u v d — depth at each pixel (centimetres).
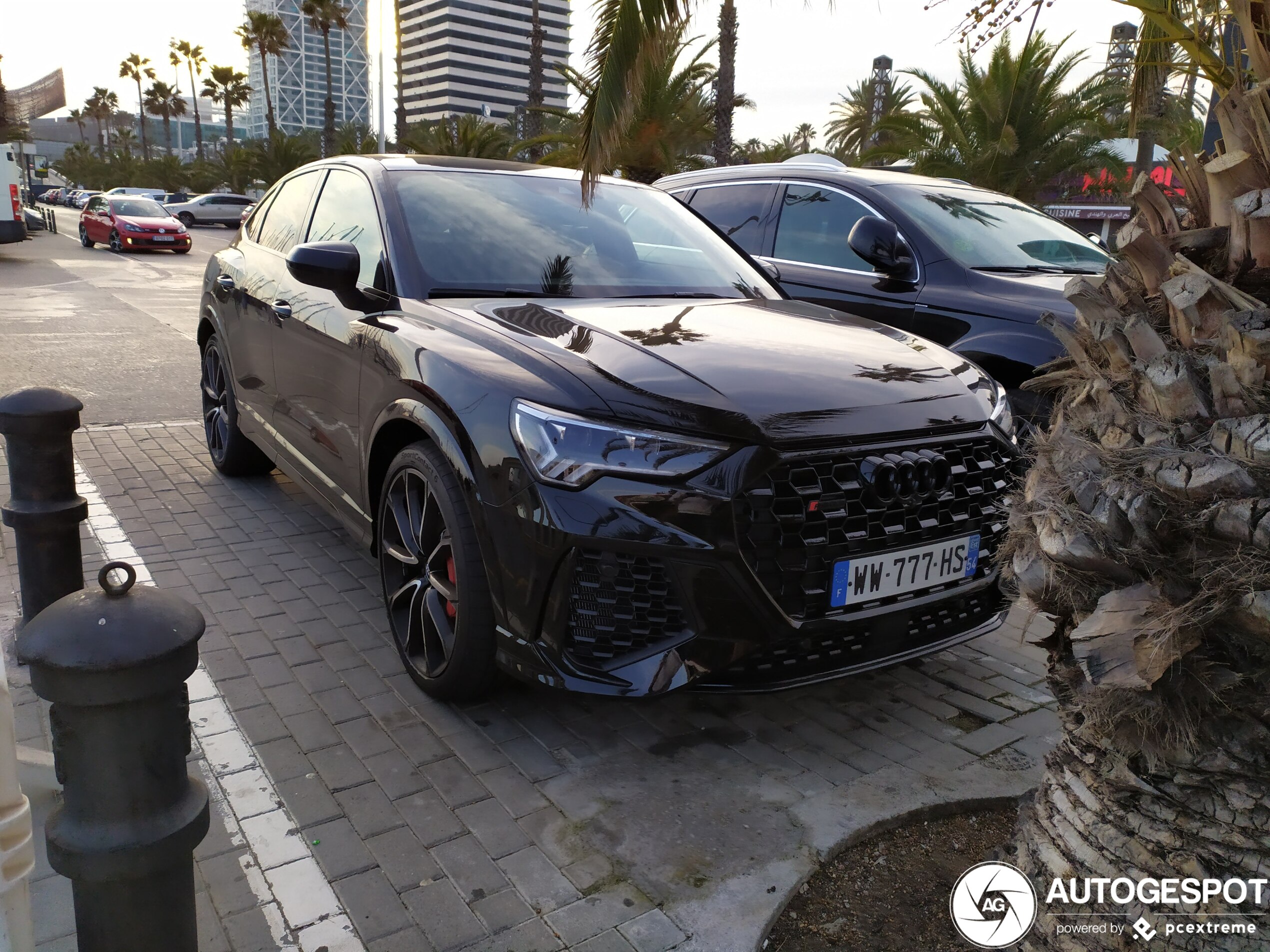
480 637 273
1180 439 144
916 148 1775
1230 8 152
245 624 360
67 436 306
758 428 240
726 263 408
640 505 235
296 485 520
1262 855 153
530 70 3391
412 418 287
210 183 6494
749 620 237
